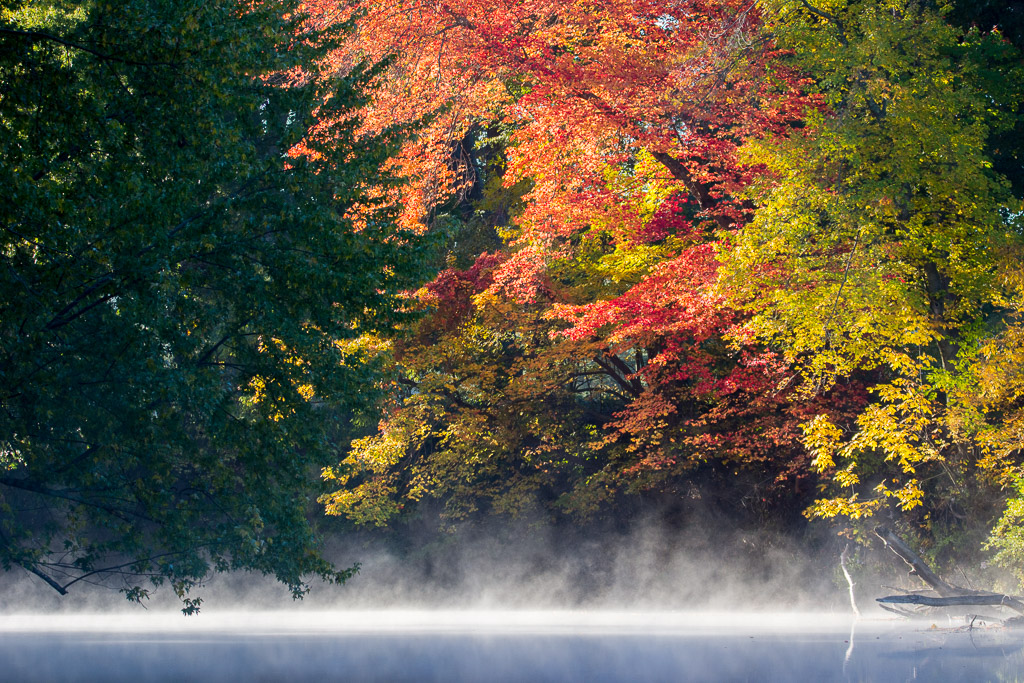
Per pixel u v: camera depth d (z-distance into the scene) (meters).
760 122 29.34
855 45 26.53
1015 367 27.19
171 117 18.28
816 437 29.00
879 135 26.77
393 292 20.98
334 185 22.17
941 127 26.12
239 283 19.39
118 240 17.53
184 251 18.02
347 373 20.94
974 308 29.05
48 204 16.48
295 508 20.86
